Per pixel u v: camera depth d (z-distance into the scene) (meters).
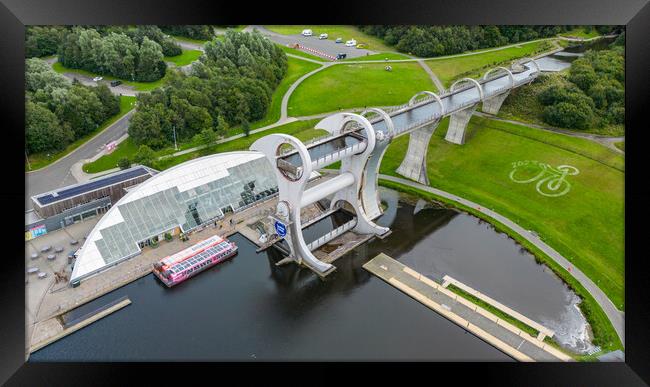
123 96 136.38
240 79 131.75
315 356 59.66
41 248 77.94
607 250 79.50
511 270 75.50
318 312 66.81
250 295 69.69
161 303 67.75
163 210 81.38
